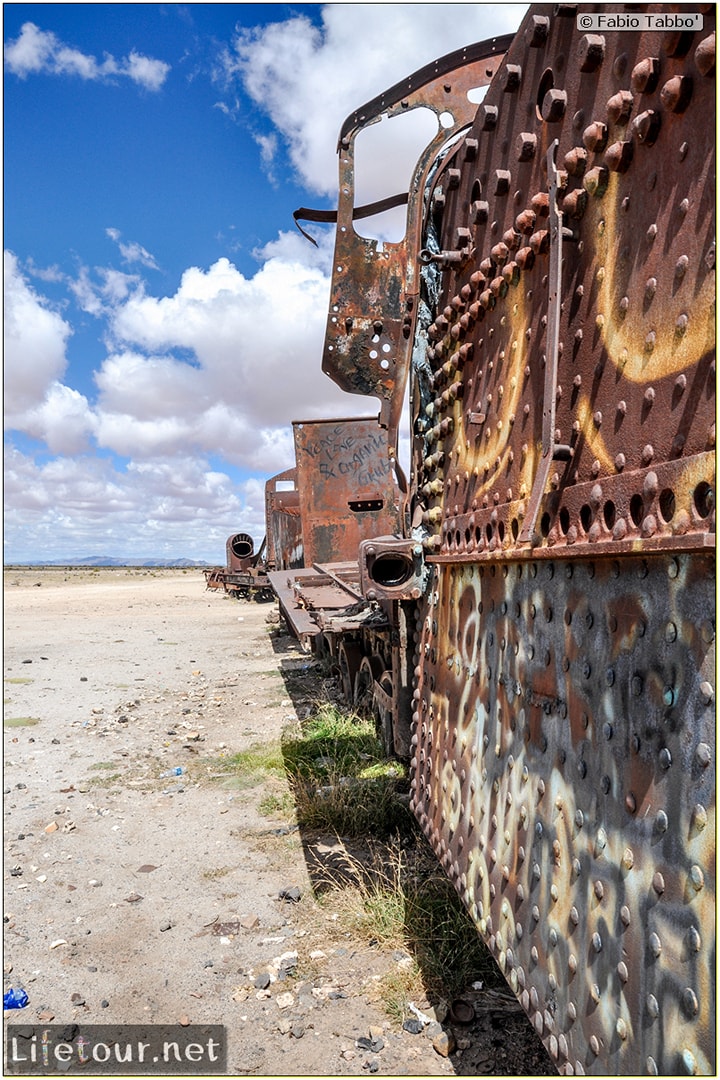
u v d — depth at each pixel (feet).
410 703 15.39
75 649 41.60
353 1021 9.65
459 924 11.19
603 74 5.10
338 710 24.08
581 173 5.38
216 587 86.02
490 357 7.71
